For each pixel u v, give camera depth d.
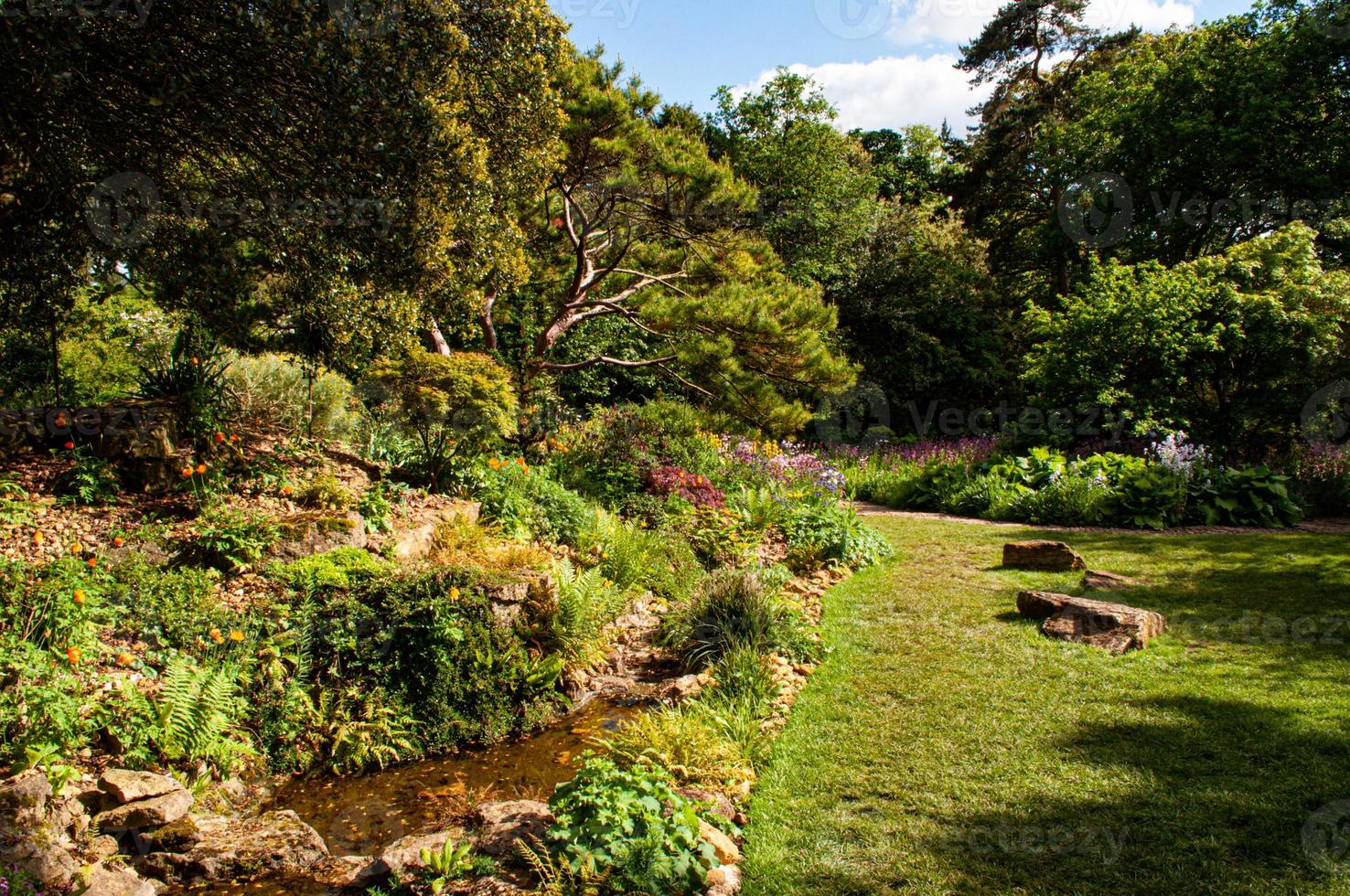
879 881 3.21
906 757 4.27
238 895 3.58
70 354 10.31
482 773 4.90
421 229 6.79
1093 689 4.95
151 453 6.74
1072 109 25.48
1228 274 13.74
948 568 8.71
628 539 8.16
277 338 8.34
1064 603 6.30
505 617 5.98
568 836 3.21
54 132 5.85
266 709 4.98
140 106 5.87
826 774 4.17
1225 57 19.78
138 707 4.45
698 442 11.85
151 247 6.84
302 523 6.32
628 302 12.85
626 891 3.01
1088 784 3.81
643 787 3.45
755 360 11.96
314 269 6.87
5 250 6.87
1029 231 28.22
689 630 6.44
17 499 6.17
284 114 6.09
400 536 6.80
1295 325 12.76
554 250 13.97
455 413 8.16
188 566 5.80
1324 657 5.28
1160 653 5.54
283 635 5.26
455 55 7.26
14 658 4.36
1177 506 10.96
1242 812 3.45
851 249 24.84
